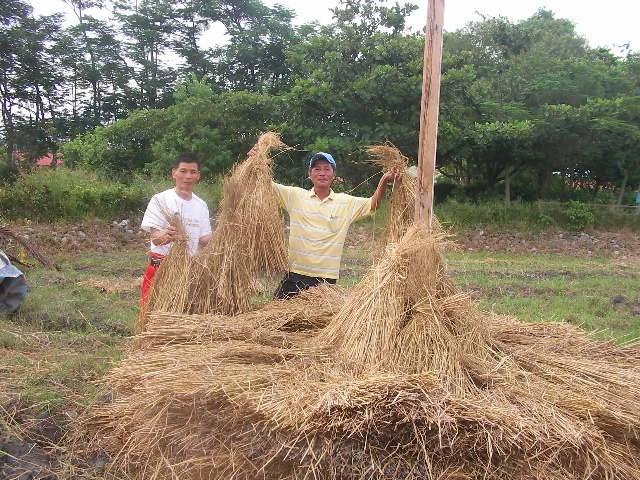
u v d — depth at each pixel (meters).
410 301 2.98
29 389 4.18
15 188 14.29
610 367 3.04
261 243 3.99
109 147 20.30
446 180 21.67
